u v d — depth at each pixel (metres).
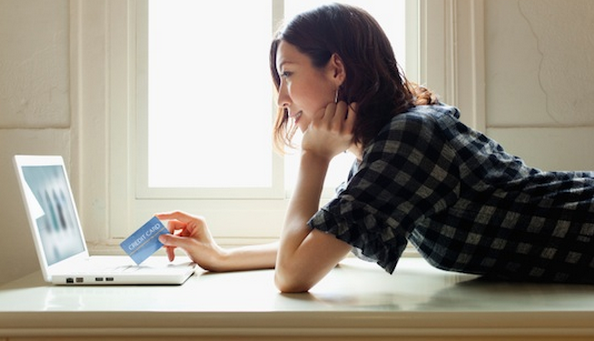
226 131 1.75
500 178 1.11
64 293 1.05
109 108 1.59
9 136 1.55
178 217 1.34
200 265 1.31
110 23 1.59
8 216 1.55
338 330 0.86
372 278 1.23
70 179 1.56
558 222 1.09
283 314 0.87
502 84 1.58
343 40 1.14
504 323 0.86
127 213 1.59
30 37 1.56
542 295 1.01
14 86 1.56
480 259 1.12
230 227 1.61
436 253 1.13
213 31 1.74
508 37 1.58
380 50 1.17
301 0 1.71
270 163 1.74
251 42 1.74
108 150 1.59
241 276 1.25
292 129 1.39
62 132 1.56
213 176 1.75
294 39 1.16
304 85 1.16
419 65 1.60
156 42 1.71
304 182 1.11
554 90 1.57
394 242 1.00
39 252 1.14
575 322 0.86
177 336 0.88
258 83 1.75
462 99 1.58
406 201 1.01
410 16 1.64
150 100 1.67
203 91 1.75
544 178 1.14
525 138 1.57
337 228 0.99
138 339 0.88
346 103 1.15
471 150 1.09
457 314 0.86
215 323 0.87
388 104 1.12
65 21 1.56
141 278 1.14
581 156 1.57
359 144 1.13
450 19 1.58
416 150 1.03
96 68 1.57
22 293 1.06
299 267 1.01
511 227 1.09
